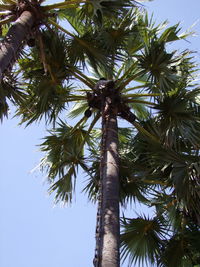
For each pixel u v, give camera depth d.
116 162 6.21
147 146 7.98
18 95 7.59
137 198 8.38
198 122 7.41
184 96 7.57
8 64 5.89
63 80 7.91
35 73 7.83
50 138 8.75
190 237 7.69
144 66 7.63
